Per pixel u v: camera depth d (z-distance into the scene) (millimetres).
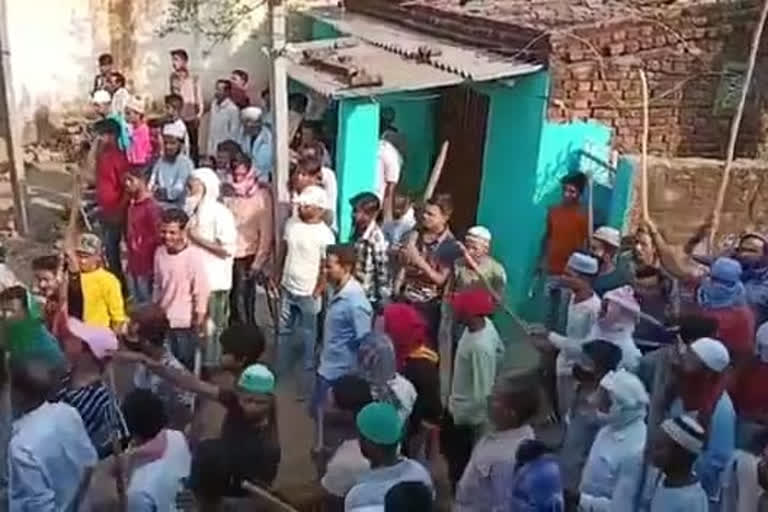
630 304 8047
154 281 9516
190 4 16062
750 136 12234
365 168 11539
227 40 16219
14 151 12742
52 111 15875
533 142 11648
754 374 7699
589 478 6734
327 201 10328
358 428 6441
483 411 7988
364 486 6324
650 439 6453
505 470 6645
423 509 5758
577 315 8406
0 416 7457
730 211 11281
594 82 11641
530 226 11773
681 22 11875
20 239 12648
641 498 6469
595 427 7223
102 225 11234
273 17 9867
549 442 7848
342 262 8516
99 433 7105
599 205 11492
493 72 11469
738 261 9016
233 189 10336
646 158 10930
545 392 8273
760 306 8922
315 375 9086
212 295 9695
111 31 15945
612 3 12664
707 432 6840
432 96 12727
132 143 12477
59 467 6598
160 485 6473
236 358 7527
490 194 12273
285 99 10055
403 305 8320
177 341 9312
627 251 9734
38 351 7246
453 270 9281
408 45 12648
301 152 11211
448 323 9117
